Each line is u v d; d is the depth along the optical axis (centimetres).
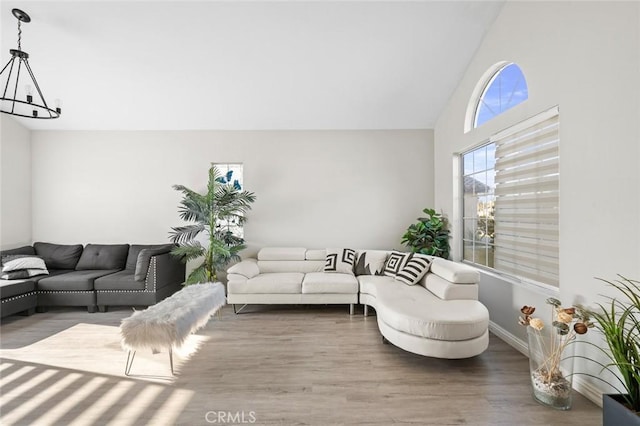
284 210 478
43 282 380
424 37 319
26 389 218
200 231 434
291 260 444
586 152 204
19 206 460
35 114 292
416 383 226
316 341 301
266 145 477
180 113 438
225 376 236
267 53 337
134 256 444
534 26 250
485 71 321
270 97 408
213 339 306
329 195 478
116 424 182
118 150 476
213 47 329
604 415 164
